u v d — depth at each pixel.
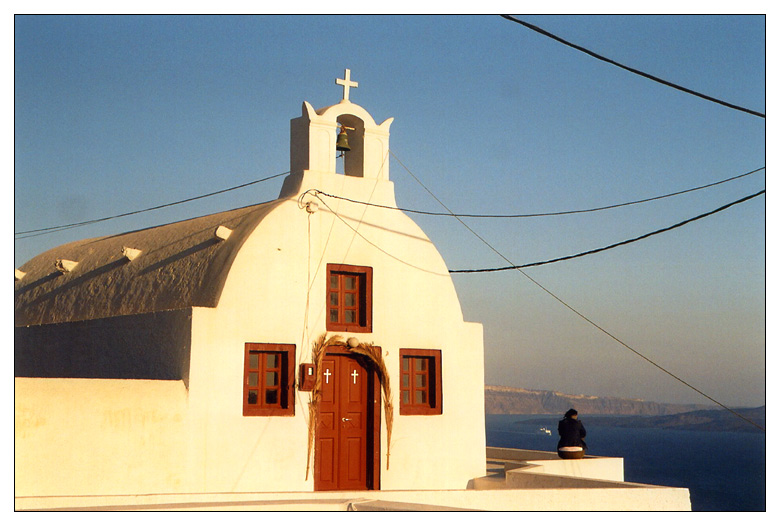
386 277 18.27
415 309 18.55
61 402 13.66
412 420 18.19
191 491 15.23
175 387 15.27
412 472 18.02
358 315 17.94
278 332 16.75
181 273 17.75
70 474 13.62
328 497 15.32
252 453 16.11
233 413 15.98
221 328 16.03
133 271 19.30
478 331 19.48
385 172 18.73
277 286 16.88
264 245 16.86
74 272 21.28
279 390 16.83
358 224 18.09
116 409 14.34
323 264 17.53
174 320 16.02
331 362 17.64
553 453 21.84
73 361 18.38
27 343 19.83
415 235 18.86
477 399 19.20
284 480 16.45
